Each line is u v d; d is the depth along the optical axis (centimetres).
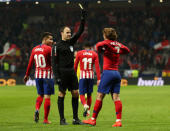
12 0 10462
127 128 2727
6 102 5472
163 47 13000
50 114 3994
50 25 14638
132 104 5131
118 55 2875
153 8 14400
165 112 4162
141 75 11238
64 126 2878
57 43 2959
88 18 14550
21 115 3922
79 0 10994
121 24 14450
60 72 2952
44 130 2619
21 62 12975
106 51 2839
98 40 13962
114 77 2833
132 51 13212
